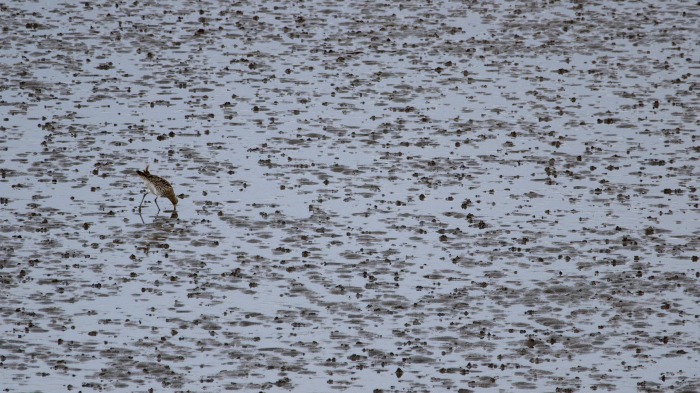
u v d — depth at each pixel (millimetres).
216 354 60875
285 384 57688
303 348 61656
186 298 67062
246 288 68500
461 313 65812
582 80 109562
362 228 77188
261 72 110000
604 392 57406
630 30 126250
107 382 57625
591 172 87688
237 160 88688
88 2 132500
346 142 93000
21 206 79312
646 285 69438
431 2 136375
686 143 93938
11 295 66750
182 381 57844
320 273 70562
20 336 62094
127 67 110250
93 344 61531
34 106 99000
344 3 135375
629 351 61875
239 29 123750
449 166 88500
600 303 67250
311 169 87312
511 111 100875
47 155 88375
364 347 61875
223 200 81438
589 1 137750
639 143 93750
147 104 100375
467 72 111062
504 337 63250
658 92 106312
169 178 84812
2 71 107500
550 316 65625
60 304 65938
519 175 86938
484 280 70000
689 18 131375
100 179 84562
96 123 95500
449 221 78562
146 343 61750
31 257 71750
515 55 116938
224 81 107125
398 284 69250
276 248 74000
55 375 58188
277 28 124438
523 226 77812
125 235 75562
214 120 97188
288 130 95312
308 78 108500
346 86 106625
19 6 129750
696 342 62844
